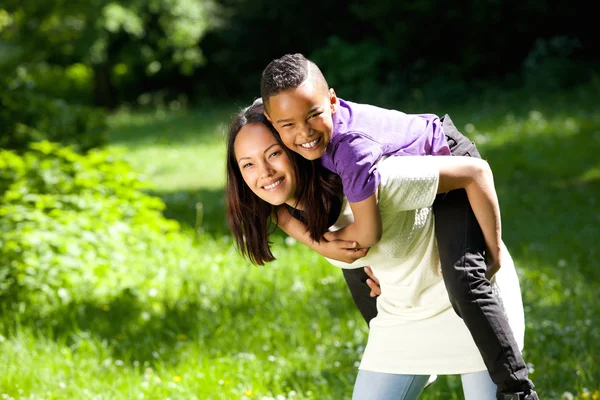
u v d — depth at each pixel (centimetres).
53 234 777
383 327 375
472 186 350
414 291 364
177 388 523
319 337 626
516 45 2556
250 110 360
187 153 1816
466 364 356
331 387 533
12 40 3047
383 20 2627
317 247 362
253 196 373
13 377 535
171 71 3228
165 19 2972
